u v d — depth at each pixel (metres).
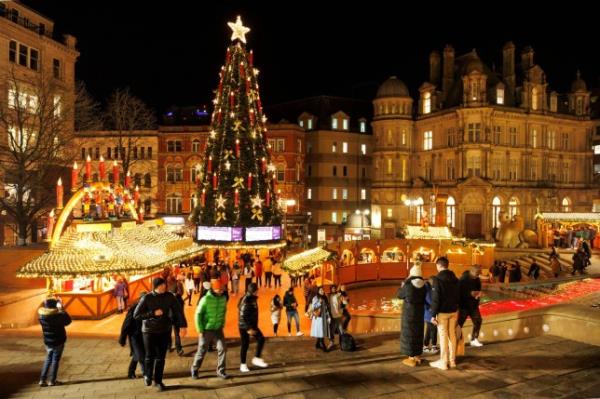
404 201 66.31
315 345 14.55
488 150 58.88
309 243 68.00
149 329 10.05
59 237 22.20
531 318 13.50
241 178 33.97
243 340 11.48
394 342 14.82
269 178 35.56
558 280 30.33
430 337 12.77
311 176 70.69
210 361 12.70
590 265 38.94
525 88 61.81
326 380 10.24
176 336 13.47
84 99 57.84
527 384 9.62
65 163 42.62
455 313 10.72
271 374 11.02
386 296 36.66
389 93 66.75
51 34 50.72
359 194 72.25
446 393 9.28
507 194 59.59
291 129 66.50
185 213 64.38
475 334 12.42
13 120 39.34
